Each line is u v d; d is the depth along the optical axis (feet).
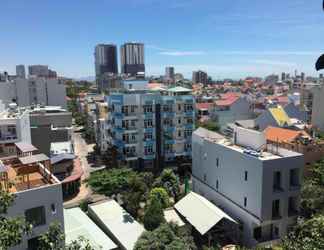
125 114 189.26
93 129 284.82
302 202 116.06
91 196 159.43
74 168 180.45
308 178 142.92
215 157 135.13
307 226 66.39
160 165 198.90
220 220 113.29
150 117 192.85
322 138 199.21
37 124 213.46
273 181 107.24
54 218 75.20
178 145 201.98
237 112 314.55
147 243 96.53
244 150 118.62
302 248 55.77
